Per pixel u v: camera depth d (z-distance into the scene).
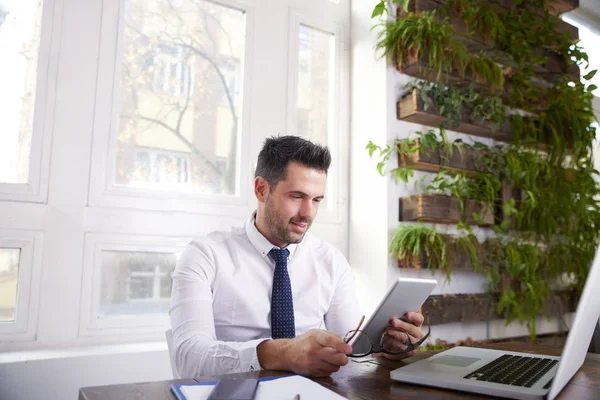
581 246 2.46
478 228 2.28
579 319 0.67
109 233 1.69
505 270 2.26
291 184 1.23
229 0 2.03
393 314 1.00
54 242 1.59
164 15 1.89
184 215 1.84
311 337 0.86
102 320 1.66
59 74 1.65
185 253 1.29
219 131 1.98
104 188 1.70
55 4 1.65
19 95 1.60
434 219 2.05
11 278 1.54
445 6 2.18
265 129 2.06
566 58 2.62
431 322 1.98
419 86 2.18
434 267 2.01
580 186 2.49
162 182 1.84
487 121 2.26
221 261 1.30
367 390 0.77
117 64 1.76
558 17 2.71
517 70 2.43
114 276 1.71
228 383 0.69
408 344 1.04
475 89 2.31
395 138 2.10
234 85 2.04
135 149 1.79
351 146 2.29
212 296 1.28
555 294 2.38
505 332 2.31
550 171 2.45
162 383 0.76
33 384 1.41
